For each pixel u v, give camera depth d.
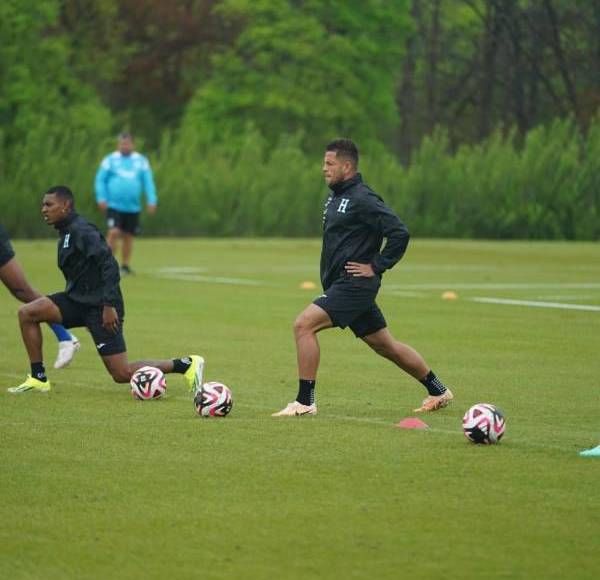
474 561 20.02
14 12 179.88
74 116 183.12
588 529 21.77
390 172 151.12
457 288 74.75
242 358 43.97
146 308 60.97
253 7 193.75
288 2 199.25
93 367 41.72
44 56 185.50
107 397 35.47
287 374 40.31
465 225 150.50
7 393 35.94
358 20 197.88
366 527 21.83
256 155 150.75
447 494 24.06
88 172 139.12
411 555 20.30
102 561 19.97
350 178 32.84
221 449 28.08
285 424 31.30
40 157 138.75
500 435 28.86
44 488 24.38
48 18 182.88
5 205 136.62
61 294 35.94
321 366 42.59
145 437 29.42
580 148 153.62
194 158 149.88
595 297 69.06
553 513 22.75
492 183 150.25
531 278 83.62
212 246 121.62
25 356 44.09
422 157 151.50
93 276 35.50
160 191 143.88
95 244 34.97
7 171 138.75
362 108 199.38
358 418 32.41
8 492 24.08
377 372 41.19
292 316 57.72
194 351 45.69
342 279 32.66
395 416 32.81
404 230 32.31
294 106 192.62
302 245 124.56
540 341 49.38
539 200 149.50
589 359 44.50
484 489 24.48
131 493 24.03
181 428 30.61
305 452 27.80
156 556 20.22
